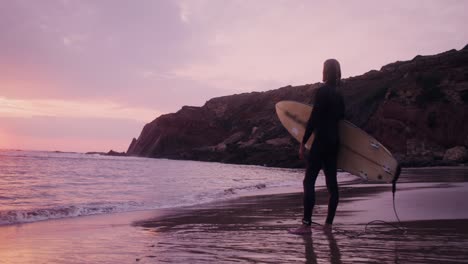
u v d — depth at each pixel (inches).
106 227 229.5
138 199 426.9
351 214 249.9
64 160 1889.8
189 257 138.2
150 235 192.4
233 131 3489.2
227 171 1323.8
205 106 3961.6
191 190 557.0
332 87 202.4
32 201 407.2
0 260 139.6
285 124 229.6
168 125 3836.1
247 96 3811.5
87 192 512.1
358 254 136.9
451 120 2063.2
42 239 185.2
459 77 2178.9
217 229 207.6
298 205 346.9
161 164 1841.8
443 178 693.9
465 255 134.1
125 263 132.3
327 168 202.7
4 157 2063.2
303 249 146.9
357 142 201.9
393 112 2178.9
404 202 312.5
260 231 196.7
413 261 125.9
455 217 227.6
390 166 196.2
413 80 2282.2
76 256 144.8
